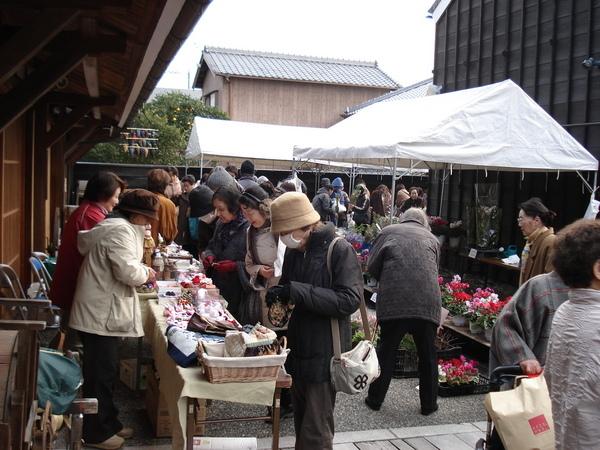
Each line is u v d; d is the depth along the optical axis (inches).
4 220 223.6
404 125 293.1
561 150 280.7
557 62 369.1
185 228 329.7
